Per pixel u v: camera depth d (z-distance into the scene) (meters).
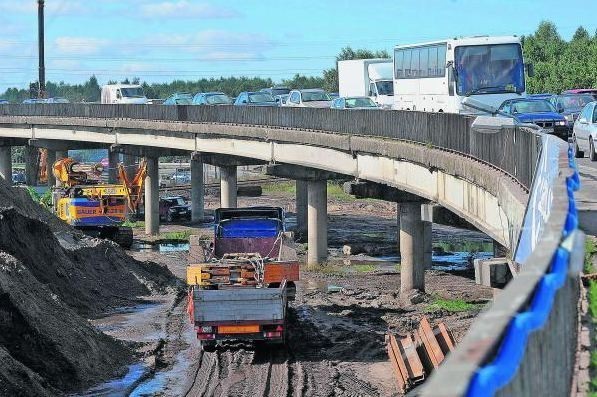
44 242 40.03
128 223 74.00
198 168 80.38
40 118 84.56
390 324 35.75
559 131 40.69
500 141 25.00
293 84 179.88
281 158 52.97
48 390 24.61
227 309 28.72
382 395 25.27
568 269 7.61
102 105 75.44
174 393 25.72
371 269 52.53
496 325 5.14
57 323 28.42
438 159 31.62
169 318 36.78
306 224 68.62
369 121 41.06
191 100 83.50
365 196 43.06
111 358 29.00
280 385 26.34
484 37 48.84
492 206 25.50
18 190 51.69
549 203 12.67
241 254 32.72
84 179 70.31
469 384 4.50
